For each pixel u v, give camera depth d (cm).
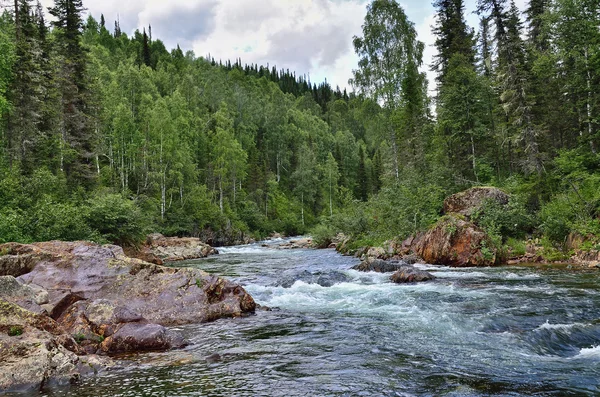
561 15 2992
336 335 858
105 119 5141
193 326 971
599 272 1606
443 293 1305
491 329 883
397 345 771
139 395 538
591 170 2397
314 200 8838
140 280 1126
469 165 3428
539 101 3256
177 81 9881
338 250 3366
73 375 600
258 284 1648
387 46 3762
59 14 3928
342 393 533
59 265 1145
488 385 558
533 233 2231
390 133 3812
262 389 553
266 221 7488
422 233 2359
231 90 11462
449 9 4153
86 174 3741
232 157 7044
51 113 3544
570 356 702
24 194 2350
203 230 5634
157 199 5506
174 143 5612
